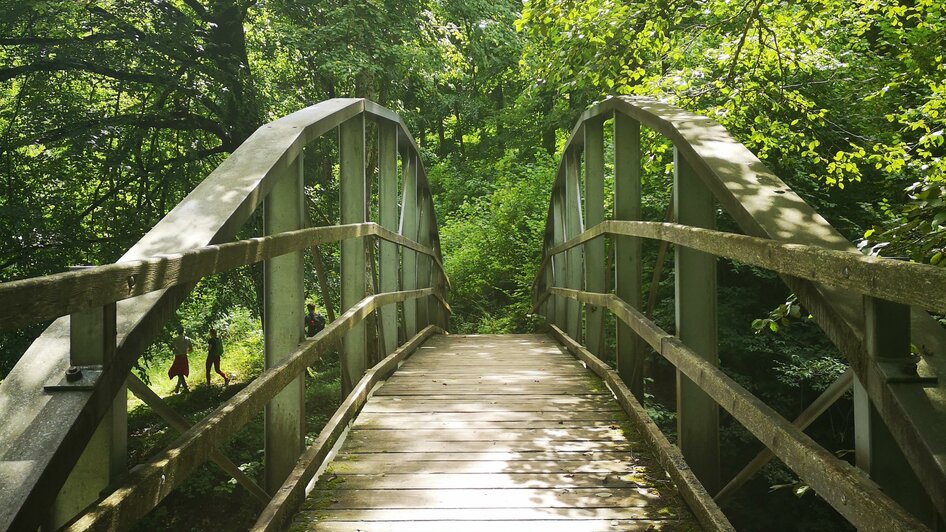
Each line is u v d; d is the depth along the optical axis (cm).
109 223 1147
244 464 877
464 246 1822
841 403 1011
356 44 1201
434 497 310
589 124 602
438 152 2948
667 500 304
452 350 778
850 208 1003
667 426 979
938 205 234
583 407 463
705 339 315
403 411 454
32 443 133
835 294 178
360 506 300
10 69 1077
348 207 470
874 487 148
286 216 331
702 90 739
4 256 1016
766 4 680
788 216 216
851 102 910
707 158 268
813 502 966
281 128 333
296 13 1269
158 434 984
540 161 1825
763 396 1026
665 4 669
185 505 913
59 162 1118
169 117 1198
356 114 455
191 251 191
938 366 155
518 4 1619
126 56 1090
